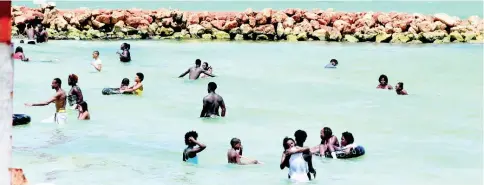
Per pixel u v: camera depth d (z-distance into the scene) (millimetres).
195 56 37500
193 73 28656
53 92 24812
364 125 20328
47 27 48906
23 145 16734
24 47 39656
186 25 50406
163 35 49625
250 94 25594
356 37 48625
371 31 48938
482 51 40906
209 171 14891
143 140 17734
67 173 14297
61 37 46688
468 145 17812
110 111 21578
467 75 31250
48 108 21734
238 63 34688
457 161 16188
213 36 49750
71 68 31250
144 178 14180
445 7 103625
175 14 50469
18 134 17953
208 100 20875
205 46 43656
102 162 15383
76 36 47156
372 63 35312
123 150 16547
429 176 14812
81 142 17250
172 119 20641
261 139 18250
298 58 37312
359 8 104625
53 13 49250
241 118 21078
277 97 24922
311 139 18391
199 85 27375
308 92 26312
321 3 113250
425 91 26812
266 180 14273
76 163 15172
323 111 22484
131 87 24781
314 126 20109
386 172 15094
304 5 109500
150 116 21000
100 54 37312
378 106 23531
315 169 15195
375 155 16641
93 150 16469
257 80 29094
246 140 18094
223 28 50250
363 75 31094
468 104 24062
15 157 15516
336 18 50875
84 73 29906
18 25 47844
